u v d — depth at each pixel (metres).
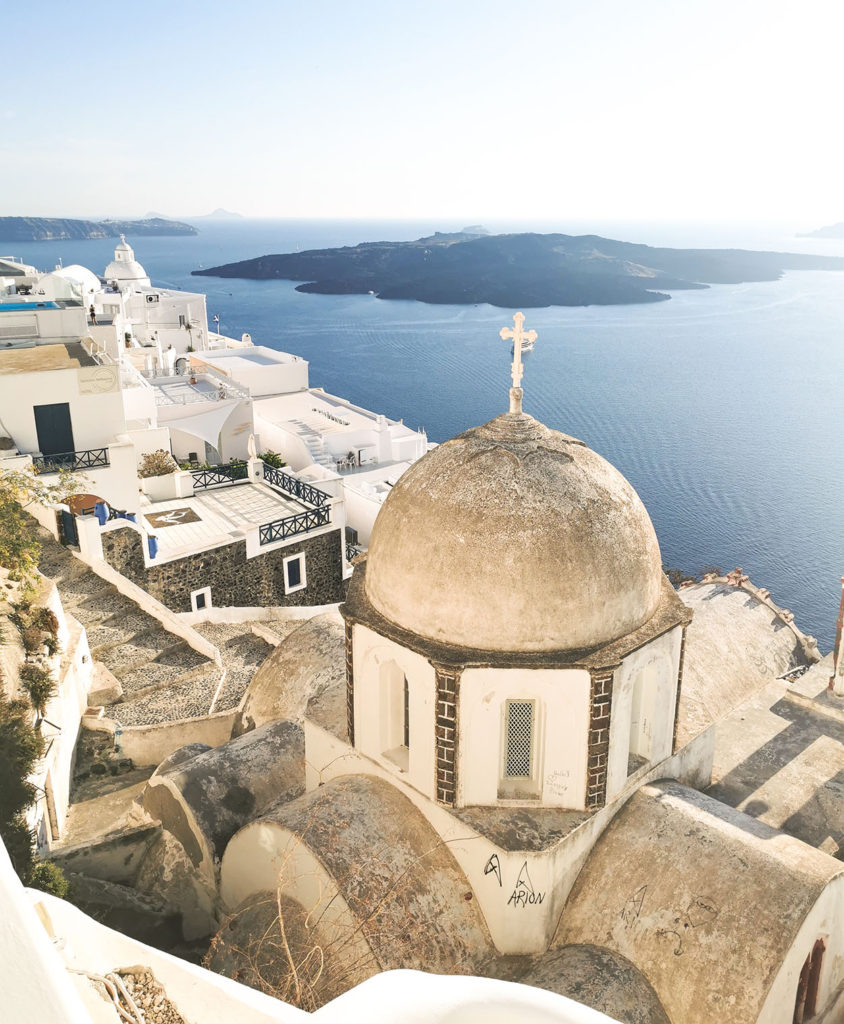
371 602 12.99
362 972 11.15
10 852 13.41
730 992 10.45
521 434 12.56
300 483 38.09
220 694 23.97
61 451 33.91
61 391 33.12
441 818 12.38
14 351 36.09
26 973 3.21
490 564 11.42
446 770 12.13
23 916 3.43
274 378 71.06
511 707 12.18
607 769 12.14
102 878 15.95
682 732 13.90
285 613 30.23
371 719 13.30
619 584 11.77
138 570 29.91
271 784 15.41
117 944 5.43
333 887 11.65
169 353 62.66
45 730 18.33
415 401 130.62
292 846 12.30
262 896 12.93
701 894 11.27
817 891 10.83
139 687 24.03
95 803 19.92
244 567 32.44
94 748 21.39
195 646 26.20
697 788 14.57
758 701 17.58
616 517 12.00
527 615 11.43
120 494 33.59
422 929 11.52
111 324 46.41
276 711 17.41
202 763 15.45
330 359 169.25
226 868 13.87
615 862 12.08
